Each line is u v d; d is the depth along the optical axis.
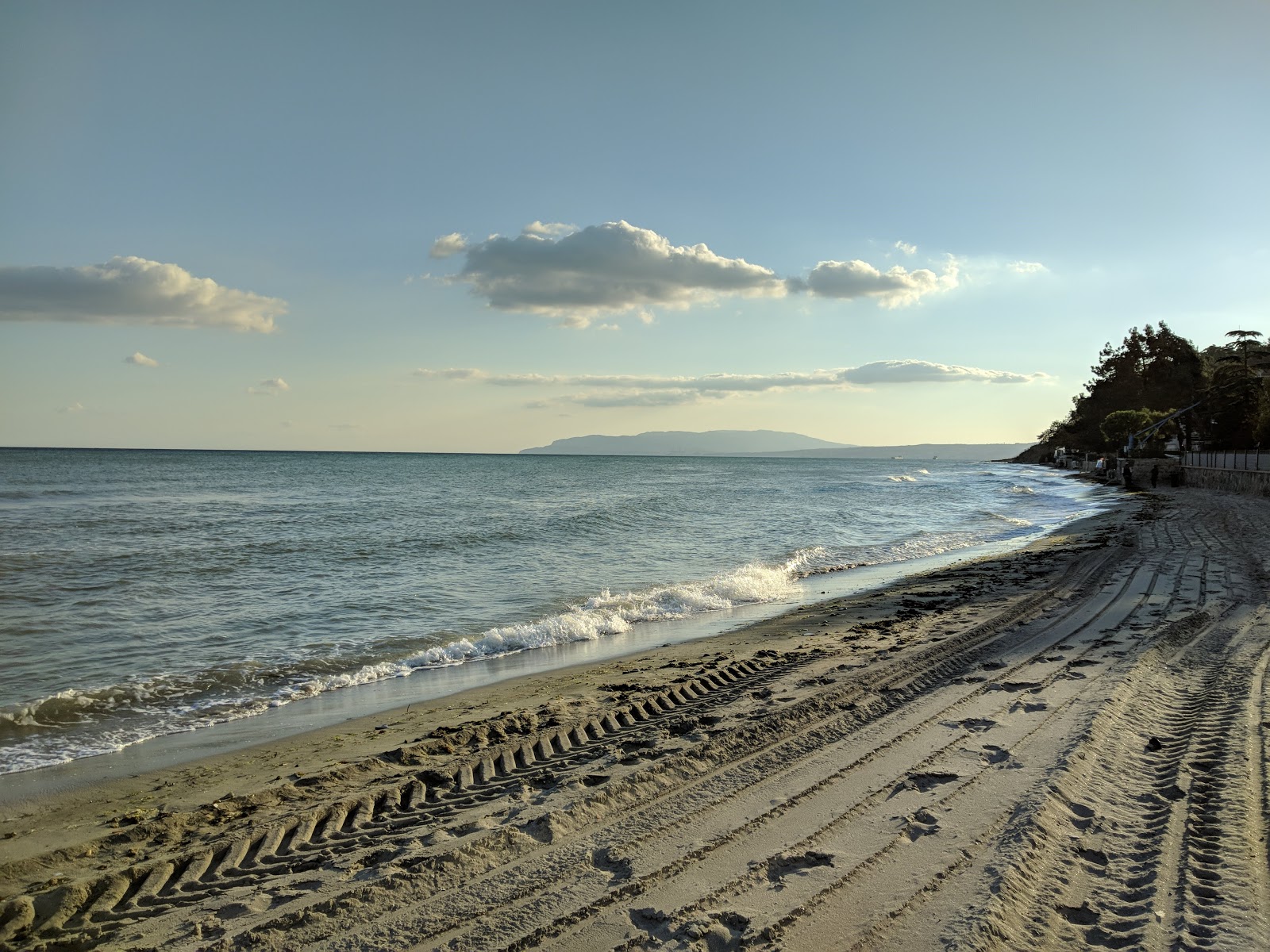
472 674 9.98
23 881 4.74
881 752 6.13
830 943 3.66
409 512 31.52
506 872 4.52
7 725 7.93
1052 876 4.20
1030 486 64.56
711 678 8.98
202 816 5.64
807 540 24.28
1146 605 11.55
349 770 6.47
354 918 4.08
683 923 3.89
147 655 10.56
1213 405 66.44
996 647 9.56
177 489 47.09
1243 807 4.85
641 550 21.42
